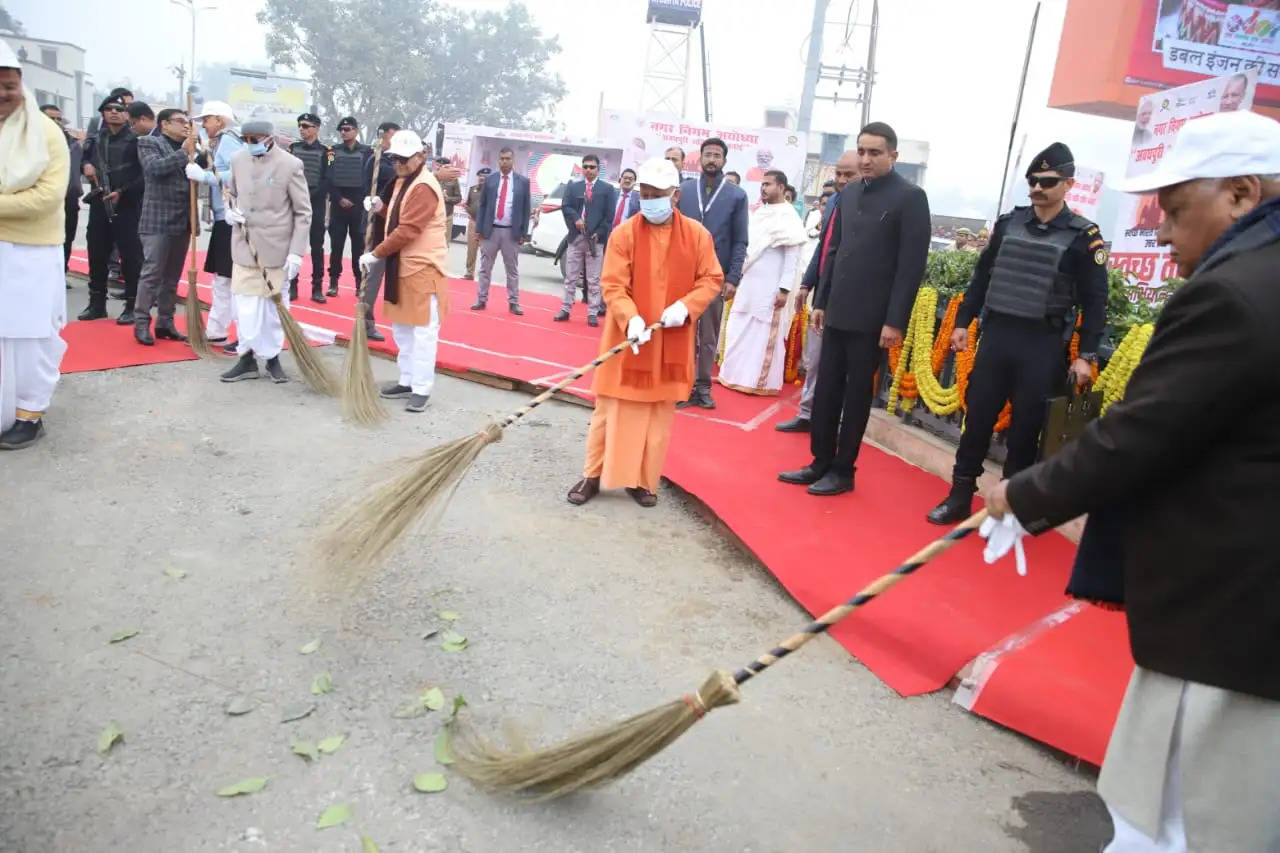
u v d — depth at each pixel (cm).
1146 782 201
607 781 269
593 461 530
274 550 430
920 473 608
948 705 359
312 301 1048
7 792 264
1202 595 188
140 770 279
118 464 516
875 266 513
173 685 322
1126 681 352
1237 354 178
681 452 614
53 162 494
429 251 653
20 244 489
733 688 251
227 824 261
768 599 434
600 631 389
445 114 6000
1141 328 460
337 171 1037
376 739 304
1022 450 478
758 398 809
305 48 5397
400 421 648
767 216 790
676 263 497
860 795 301
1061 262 454
